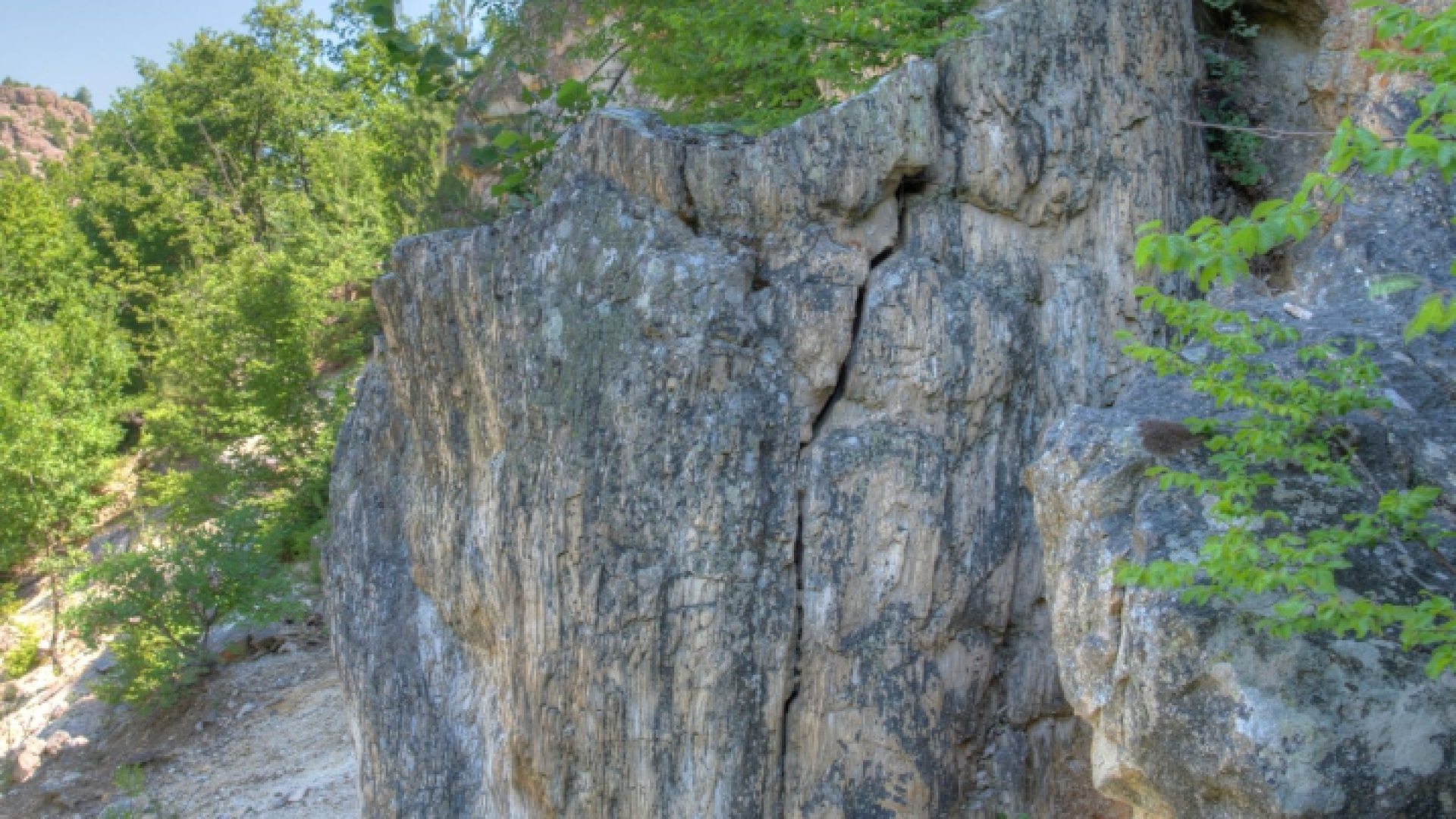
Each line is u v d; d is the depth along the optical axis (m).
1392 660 3.65
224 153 35.28
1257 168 7.57
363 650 9.01
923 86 6.76
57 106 123.62
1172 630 3.88
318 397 21.45
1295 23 7.81
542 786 7.23
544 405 7.12
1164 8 7.14
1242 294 6.91
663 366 6.76
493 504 7.66
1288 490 4.14
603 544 6.90
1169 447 4.45
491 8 10.54
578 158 7.30
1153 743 3.94
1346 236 5.98
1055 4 6.92
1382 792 3.50
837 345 6.80
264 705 15.80
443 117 21.52
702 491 6.72
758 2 8.04
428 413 8.36
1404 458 4.30
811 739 6.84
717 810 6.82
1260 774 3.56
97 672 17.50
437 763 8.48
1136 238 6.98
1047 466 4.78
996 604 6.88
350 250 23.89
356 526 9.32
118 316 34.72
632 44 10.10
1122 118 6.99
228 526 17.03
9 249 33.62
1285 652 3.68
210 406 21.66
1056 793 6.91
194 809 13.50
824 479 6.79
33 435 23.89
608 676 6.92
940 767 6.78
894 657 6.77
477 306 7.57
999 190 6.92
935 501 6.74
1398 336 5.09
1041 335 6.96
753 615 6.76
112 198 35.16
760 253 6.98
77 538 26.09
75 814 14.64
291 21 36.94
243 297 21.52
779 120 7.86
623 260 6.92
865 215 6.90
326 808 12.41
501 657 7.68
